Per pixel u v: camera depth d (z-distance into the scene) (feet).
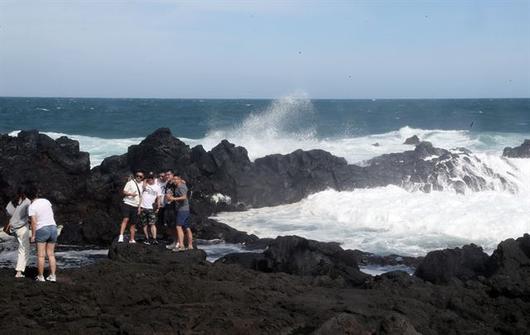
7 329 28.32
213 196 73.72
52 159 71.41
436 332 29.50
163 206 54.13
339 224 65.31
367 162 81.82
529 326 30.37
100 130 179.11
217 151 76.54
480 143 120.57
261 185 75.92
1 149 70.59
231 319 30.19
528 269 40.09
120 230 55.88
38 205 36.68
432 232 60.49
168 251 44.09
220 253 53.52
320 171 77.82
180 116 236.43
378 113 240.94
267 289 36.14
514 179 76.13
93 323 29.63
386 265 48.62
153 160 72.43
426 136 131.85
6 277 37.32
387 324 26.50
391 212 64.54
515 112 234.17
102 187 68.08
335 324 26.78
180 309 31.91
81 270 39.27
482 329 30.07
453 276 40.16
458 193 74.38
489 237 58.03
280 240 44.57
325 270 41.86
